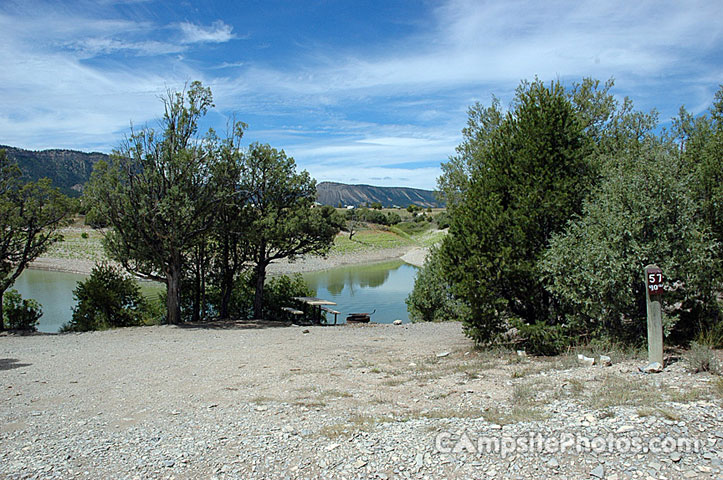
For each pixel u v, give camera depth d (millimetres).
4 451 5152
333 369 9531
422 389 7363
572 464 3930
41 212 19438
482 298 9562
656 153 8766
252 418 6141
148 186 18328
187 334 16281
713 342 7883
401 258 75688
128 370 10062
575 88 15891
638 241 7656
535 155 9688
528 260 9289
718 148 9055
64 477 4375
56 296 32281
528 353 9344
